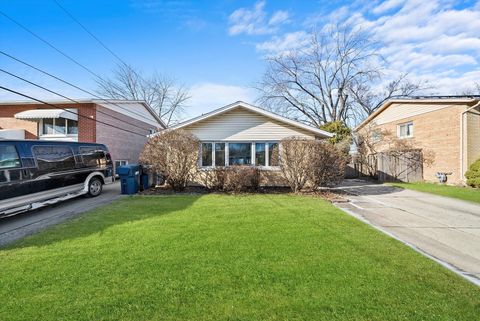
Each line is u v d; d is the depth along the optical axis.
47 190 8.28
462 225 6.35
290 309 2.81
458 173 13.77
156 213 7.30
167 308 2.84
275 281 3.40
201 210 7.69
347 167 21.34
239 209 7.85
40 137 16.94
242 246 4.67
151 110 23.31
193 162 11.76
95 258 4.18
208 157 13.18
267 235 5.30
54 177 8.57
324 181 11.28
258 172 11.87
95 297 3.06
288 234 5.37
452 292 3.15
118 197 10.30
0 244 4.99
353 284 3.32
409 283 3.36
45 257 4.24
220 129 13.17
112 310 2.81
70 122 16.86
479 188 12.41
